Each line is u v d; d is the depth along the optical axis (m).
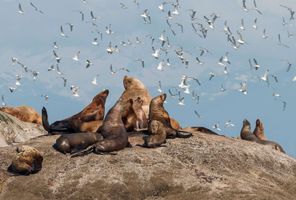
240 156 44.88
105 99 48.00
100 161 41.91
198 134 47.22
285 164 46.28
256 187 41.38
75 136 43.34
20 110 61.94
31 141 45.94
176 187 40.59
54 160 42.38
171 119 50.88
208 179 41.25
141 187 40.47
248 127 54.12
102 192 39.94
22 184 40.69
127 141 43.81
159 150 43.59
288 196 41.59
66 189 40.19
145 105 50.12
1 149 44.50
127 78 50.84
